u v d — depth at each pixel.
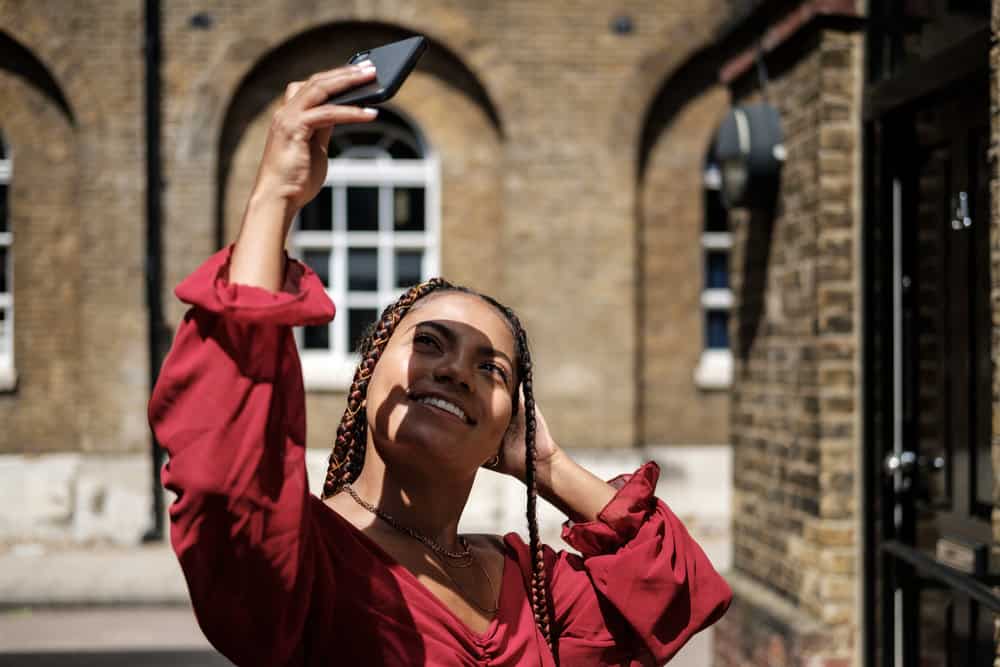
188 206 10.47
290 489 1.20
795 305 4.35
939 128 3.60
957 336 3.49
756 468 4.81
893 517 3.91
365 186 11.10
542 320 10.62
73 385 10.67
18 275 10.62
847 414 4.11
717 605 1.76
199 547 1.17
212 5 10.45
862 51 4.09
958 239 3.46
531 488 1.67
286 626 1.23
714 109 10.90
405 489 1.52
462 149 10.79
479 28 10.59
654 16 10.69
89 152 10.41
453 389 1.46
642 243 10.89
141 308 10.46
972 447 3.39
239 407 1.17
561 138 10.64
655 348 10.91
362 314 11.09
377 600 1.38
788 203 4.43
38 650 6.95
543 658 1.58
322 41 10.66
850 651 4.06
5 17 10.30
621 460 10.60
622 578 1.69
